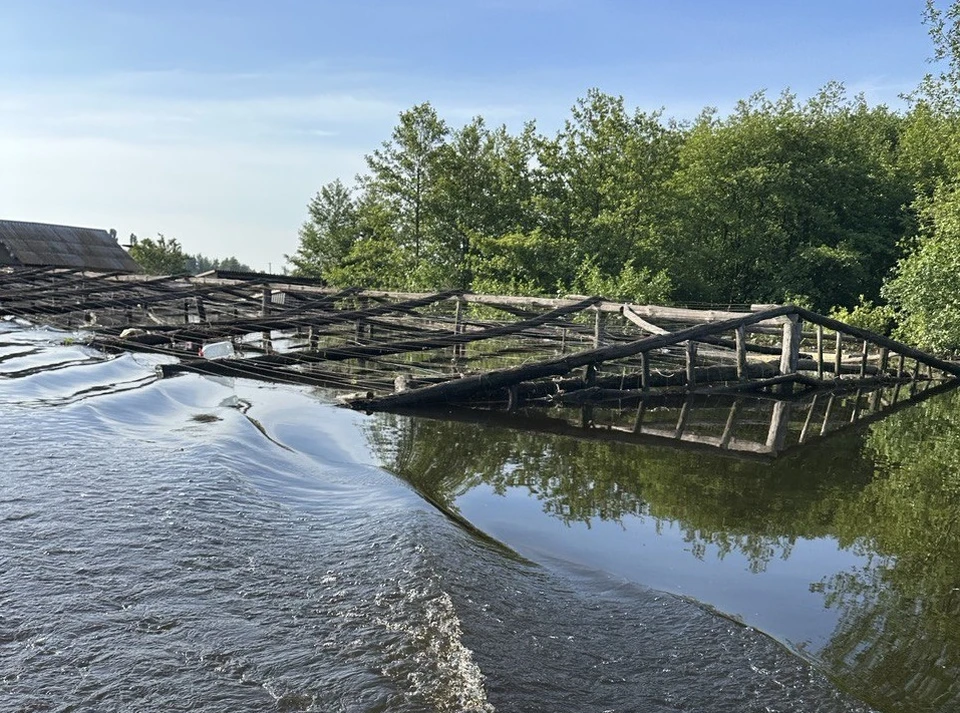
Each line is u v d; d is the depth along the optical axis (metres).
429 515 6.33
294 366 14.80
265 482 7.05
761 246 37.75
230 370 13.65
